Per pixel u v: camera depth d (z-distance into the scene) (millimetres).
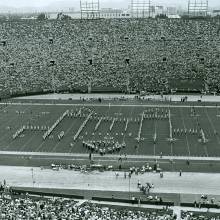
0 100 117625
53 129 91062
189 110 105250
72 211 49125
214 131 88562
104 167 70375
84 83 127875
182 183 64375
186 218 50000
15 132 89438
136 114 101500
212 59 133250
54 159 74625
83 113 102938
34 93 123750
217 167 70188
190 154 75812
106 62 134625
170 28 142875
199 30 141375
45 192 60969
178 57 134625
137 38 141000
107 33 143000
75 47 139250
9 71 132500
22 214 47031
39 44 140500
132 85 125750
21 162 73625
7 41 141625
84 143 80938
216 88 123062
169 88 123625
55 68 133250
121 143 81438
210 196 59875
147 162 72438
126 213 49500
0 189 62156
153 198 58969
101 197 58750
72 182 65375
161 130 89625
